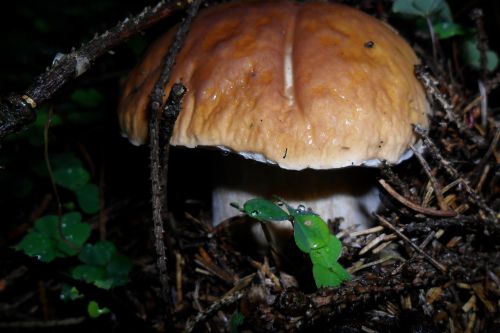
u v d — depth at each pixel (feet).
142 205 0.99
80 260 0.86
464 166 0.79
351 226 0.76
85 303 0.82
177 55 0.72
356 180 0.77
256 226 0.77
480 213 0.70
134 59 1.33
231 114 0.67
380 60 0.69
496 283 0.66
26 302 0.87
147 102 0.72
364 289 0.65
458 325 0.67
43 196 1.03
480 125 0.85
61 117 1.16
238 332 0.67
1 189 0.98
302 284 0.72
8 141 1.02
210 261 0.80
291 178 0.75
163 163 0.70
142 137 0.72
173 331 0.67
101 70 1.31
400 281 0.66
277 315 0.65
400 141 0.68
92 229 0.97
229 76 0.68
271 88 0.66
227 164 0.77
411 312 0.67
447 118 0.80
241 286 0.76
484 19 1.05
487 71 0.86
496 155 0.78
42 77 0.65
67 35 1.58
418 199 0.74
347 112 0.65
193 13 0.67
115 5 1.51
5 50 1.55
